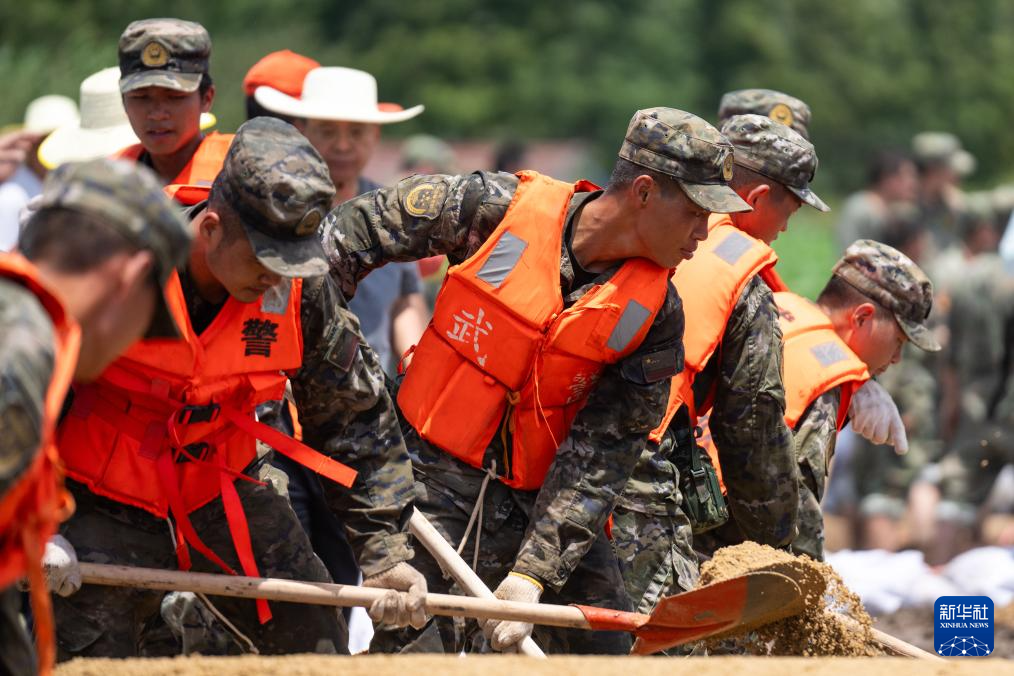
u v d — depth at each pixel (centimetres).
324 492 1789
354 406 1734
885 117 15200
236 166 1562
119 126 2461
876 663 1422
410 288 2795
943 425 4084
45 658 1155
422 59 13475
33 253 1160
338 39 13700
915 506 4047
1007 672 1399
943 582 3284
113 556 1684
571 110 13562
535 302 1859
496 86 13538
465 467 1925
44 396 1083
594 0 13988
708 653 1945
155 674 1388
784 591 1742
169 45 2169
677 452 2108
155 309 1225
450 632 1920
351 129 2636
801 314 2295
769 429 2059
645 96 13725
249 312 1655
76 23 8162
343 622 1828
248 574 1717
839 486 4084
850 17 15188
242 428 1703
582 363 1862
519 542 1941
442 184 1889
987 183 15438
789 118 2642
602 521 1870
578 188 1908
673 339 1886
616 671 1373
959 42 15838
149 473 1667
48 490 1141
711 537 2289
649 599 2025
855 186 14900
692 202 1800
